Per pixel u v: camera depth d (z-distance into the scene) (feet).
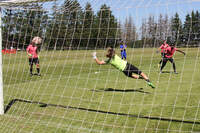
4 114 22.06
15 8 23.94
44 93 29.53
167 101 22.93
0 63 22.12
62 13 26.96
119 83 33.81
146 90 28.19
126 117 19.16
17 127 18.48
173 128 16.44
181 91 26.68
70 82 36.17
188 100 22.84
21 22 29.45
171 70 41.78
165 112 19.79
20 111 22.65
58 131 17.11
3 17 26.45
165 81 33.24
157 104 22.16
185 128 16.33
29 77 42.24
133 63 54.95
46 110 22.43
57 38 34.30
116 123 18.02
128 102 23.36
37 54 43.24
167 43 38.83
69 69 50.16
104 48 27.76
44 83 36.11
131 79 36.68
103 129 17.02
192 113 19.15
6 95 29.32
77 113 21.03
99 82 35.35
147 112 20.03
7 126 18.92
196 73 38.27
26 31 32.12
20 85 35.17
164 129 16.37
